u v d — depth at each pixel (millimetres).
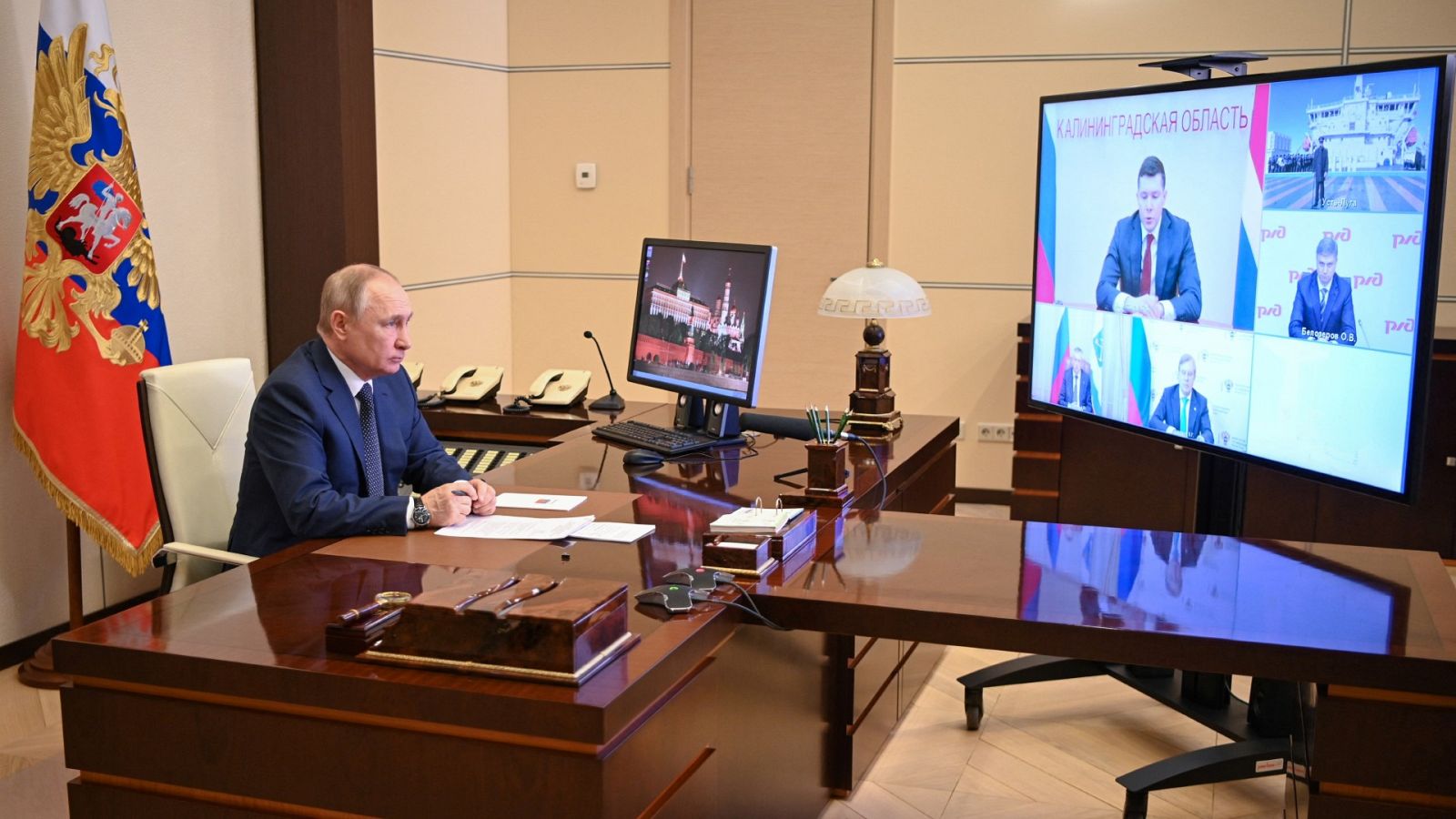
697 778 2018
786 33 6117
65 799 3021
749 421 3566
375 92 5207
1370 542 5012
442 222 6035
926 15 5934
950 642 2086
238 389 3139
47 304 3758
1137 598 2170
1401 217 2672
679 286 3488
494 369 4191
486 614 1747
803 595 2152
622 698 1688
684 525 2584
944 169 6023
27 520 3988
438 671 1759
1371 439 2771
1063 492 5363
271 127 4766
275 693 1774
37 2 3926
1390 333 2713
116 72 3879
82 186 3750
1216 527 3428
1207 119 3240
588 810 1677
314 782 1794
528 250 6641
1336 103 2836
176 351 4473
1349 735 1952
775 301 6324
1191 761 2949
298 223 4805
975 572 2316
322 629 1929
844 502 2793
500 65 6445
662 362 3557
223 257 4656
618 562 2311
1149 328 3506
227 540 3057
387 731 1749
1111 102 3623
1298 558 2445
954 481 4094
